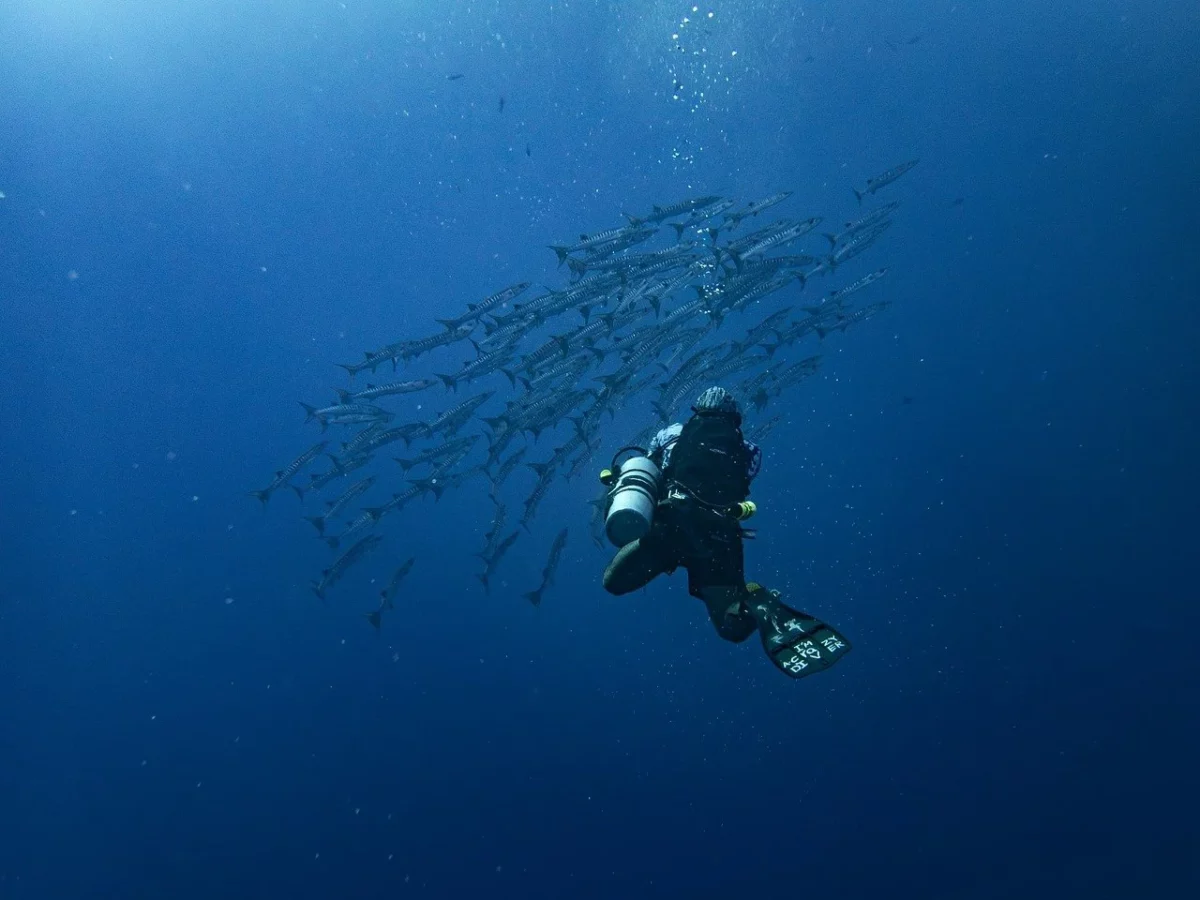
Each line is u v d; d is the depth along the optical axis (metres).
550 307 7.51
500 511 7.89
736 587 2.26
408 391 8.27
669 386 7.39
